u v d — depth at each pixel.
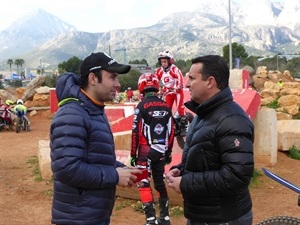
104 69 3.10
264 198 7.39
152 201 5.60
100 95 3.13
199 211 3.05
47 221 6.31
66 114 2.98
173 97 7.76
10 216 6.54
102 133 3.10
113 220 6.21
